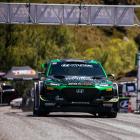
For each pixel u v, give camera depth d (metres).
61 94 29.47
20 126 20.39
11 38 112.81
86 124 22.38
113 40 153.50
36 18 78.31
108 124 22.92
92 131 19.03
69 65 31.47
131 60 145.62
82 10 78.38
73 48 117.12
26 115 30.17
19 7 78.31
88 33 171.12
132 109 49.75
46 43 114.06
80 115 32.22
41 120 24.23
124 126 22.00
